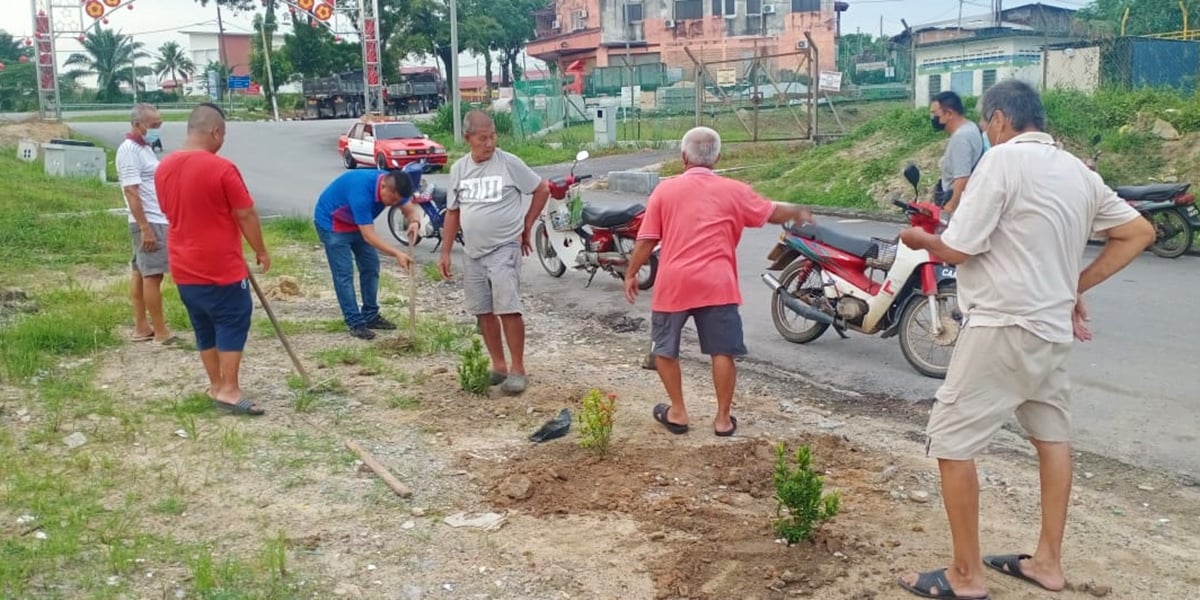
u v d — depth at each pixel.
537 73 76.25
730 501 5.01
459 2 62.59
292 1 38.91
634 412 6.46
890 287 7.55
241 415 6.23
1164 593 4.11
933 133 19.09
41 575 4.09
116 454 5.49
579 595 4.09
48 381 6.73
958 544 3.96
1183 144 15.98
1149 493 5.23
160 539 4.48
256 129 42.75
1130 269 11.47
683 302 5.85
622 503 4.93
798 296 8.41
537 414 6.39
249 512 4.81
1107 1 47.16
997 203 3.71
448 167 29.30
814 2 53.34
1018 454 5.78
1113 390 6.93
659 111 42.44
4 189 17.23
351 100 52.41
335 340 8.36
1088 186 3.85
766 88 43.69
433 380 7.15
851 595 4.07
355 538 4.56
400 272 12.41
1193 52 24.31
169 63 95.06
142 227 7.64
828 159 20.52
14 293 9.23
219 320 6.17
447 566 4.32
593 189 22.83
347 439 5.84
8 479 5.07
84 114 58.75
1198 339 8.16
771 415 6.52
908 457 5.68
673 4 54.09
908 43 50.12
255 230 6.21
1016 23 46.28
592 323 9.63
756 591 4.10
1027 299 3.72
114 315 8.62
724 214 5.88
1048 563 4.11
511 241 6.77
